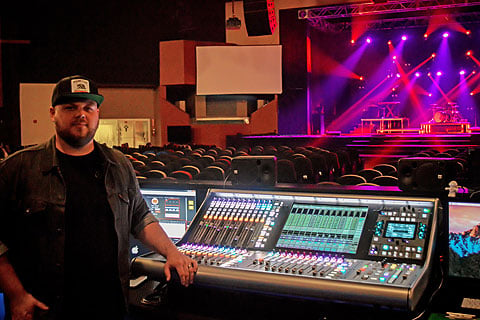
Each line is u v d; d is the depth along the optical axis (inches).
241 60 585.0
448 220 76.3
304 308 75.5
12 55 576.4
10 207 67.6
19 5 574.9
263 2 374.6
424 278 66.7
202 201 93.6
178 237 95.5
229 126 619.2
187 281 72.9
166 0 617.6
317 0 572.1
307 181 314.3
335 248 75.1
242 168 90.7
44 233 66.8
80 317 68.1
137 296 83.4
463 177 271.7
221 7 618.8
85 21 601.9
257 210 84.9
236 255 77.7
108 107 627.2
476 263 74.7
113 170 72.8
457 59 661.3
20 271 67.7
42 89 590.6
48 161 68.1
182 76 607.2
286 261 73.8
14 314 65.0
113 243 71.3
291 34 583.5
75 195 68.9
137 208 79.0
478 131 583.2
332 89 695.7
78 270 67.9
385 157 498.9
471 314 69.9
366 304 63.7
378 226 75.5
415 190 78.5
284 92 593.0
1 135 574.6
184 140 610.5
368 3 504.1
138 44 617.6
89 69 606.2
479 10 510.9
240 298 79.0
